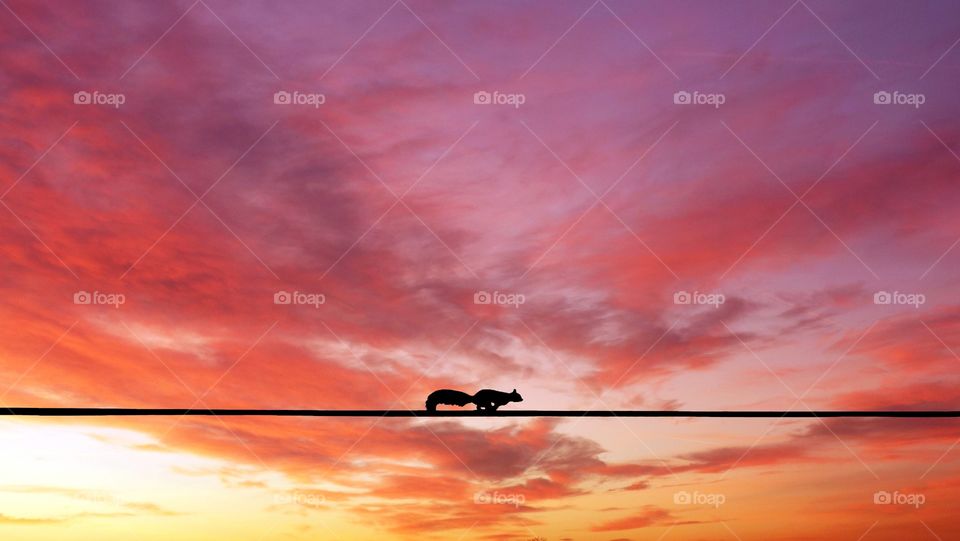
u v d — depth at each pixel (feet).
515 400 29.94
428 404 29.71
